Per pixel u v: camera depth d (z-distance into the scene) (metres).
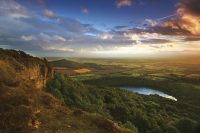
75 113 23.17
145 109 97.69
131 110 79.50
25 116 18.14
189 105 131.38
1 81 28.02
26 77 47.03
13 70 40.81
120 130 21.59
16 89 25.88
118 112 75.94
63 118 21.55
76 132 19.00
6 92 23.19
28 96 24.16
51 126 19.03
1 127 16.14
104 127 20.98
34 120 18.62
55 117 21.33
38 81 55.84
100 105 76.31
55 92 59.28
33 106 21.73
